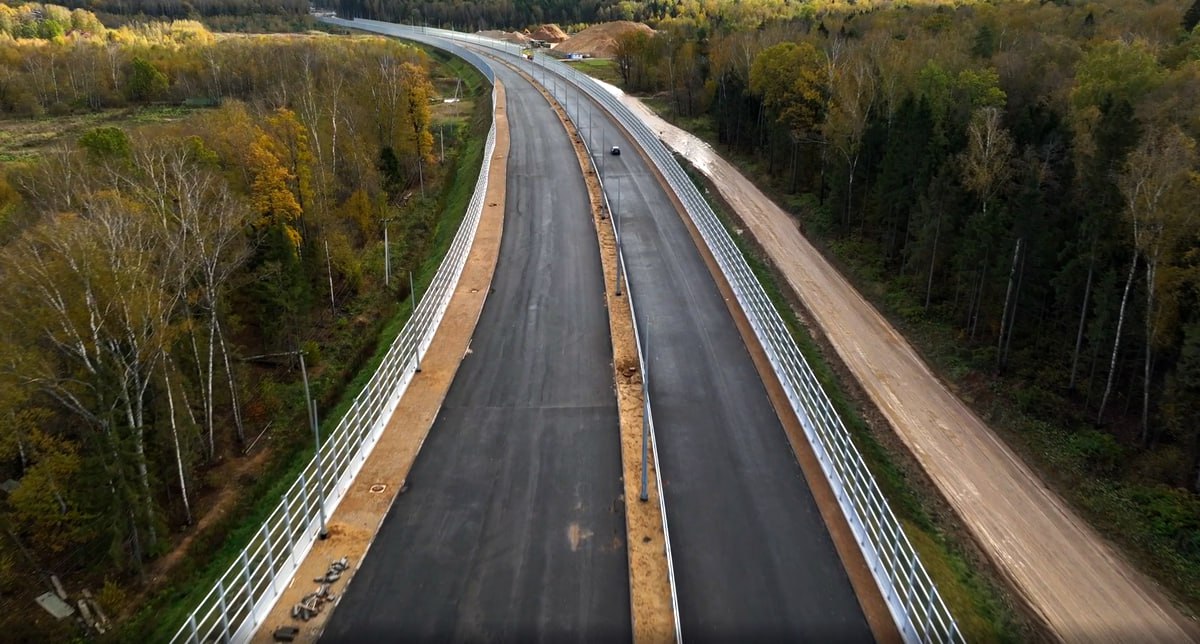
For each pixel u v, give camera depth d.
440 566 23.94
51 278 31.95
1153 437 36.88
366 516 26.39
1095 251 39.59
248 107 82.38
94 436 31.08
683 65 110.12
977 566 29.19
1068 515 32.81
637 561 24.05
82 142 53.69
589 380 36.34
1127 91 54.72
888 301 53.00
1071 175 49.44
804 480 28.50
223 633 20.61
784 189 76.62
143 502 31.27
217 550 30.80
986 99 60.06
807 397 32.72
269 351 47.94
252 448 40.03
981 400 41.59
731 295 46.69
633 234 57.34
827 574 23.59
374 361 43.28
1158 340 36.34
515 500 27.33
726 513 26.52
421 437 31.47
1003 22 84.88
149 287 34.03
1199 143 42.66
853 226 64.62
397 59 122.12
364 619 21.78
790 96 75.12
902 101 59.88
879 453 35.94
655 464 29.19
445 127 103.56
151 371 33.44
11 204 47.75
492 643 20.92
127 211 36.59
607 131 92.12
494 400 34.53
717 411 33.47
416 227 68.12
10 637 27.77
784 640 21.03
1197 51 62.22
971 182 48.50
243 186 52.97
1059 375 41.69
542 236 56.91
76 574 30.83
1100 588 28.77
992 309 45.94
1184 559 30.16
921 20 100.62
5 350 30.95
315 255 54.12
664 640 20.95
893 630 21.41
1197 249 34.41
